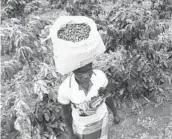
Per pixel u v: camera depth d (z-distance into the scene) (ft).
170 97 11.16
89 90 6.10
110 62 10.19
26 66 8.80
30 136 8.57
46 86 8.46
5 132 10.01
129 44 9.55
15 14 17.16
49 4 18.78
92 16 13.99
